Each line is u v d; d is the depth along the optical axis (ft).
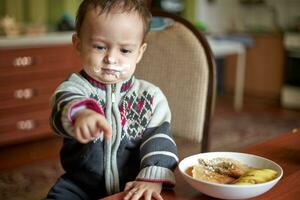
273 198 2.39
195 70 4.24
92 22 2.59
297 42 14.85
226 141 10.86
